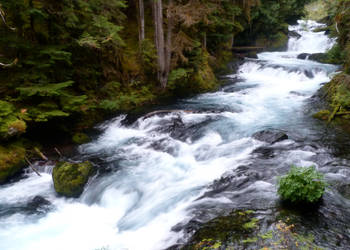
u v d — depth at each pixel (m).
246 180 6.41
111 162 8.85
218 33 20.97
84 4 10.74
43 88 8.84
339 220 4.52
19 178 8.16
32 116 9.20
